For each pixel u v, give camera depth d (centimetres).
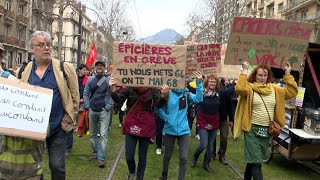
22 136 394
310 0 3991
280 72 950
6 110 393
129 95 579
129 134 575
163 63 566
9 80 399
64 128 445
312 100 870
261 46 593
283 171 821
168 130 618
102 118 761
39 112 402
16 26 4753
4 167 404
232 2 3369
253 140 556
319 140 754
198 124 767
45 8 3391
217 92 766
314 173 820
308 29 586
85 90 778
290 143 770
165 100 572
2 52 471
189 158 888
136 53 565
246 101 559
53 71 443
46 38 436
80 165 757
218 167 814
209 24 3647
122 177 695
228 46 593
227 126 841
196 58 699
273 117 563
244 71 560
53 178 448
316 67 913
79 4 3023
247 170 594
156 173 736
